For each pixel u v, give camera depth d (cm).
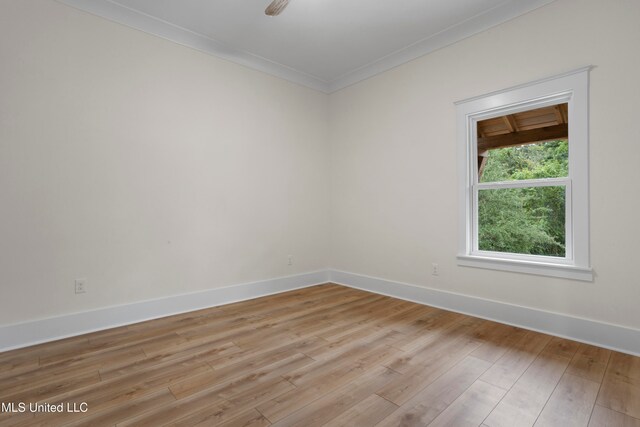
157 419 149
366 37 324
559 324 248
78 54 255
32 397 167
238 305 334
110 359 211
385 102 375
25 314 233
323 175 443
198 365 203
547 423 147
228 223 345
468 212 305
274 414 153
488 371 195
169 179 303
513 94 271
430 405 161
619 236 223
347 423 147
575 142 240
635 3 216
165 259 300
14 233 229
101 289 265
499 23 280
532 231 277
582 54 237
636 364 202
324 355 217
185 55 314
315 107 433
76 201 254
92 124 261
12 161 228
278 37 324
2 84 225
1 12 225
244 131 359
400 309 320
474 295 299
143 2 266
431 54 330
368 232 396
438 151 325
